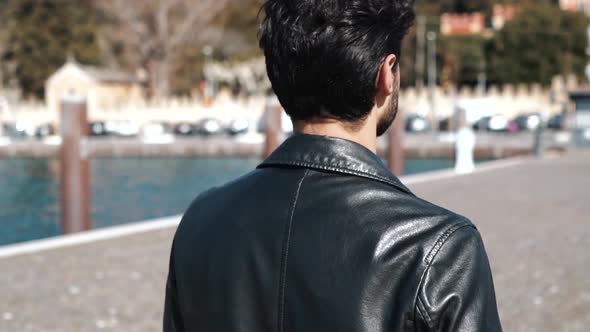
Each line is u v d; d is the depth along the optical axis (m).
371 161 1.24
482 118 49.75
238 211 1.29
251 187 1.31
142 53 67.94
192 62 76.25
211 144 41.44
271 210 1.25
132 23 65.94
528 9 73.12
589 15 80.00
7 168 36.50
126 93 71.06
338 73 1.21
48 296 6.07
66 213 10.31
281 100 1.28
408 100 63.66
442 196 13.84
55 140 47.03
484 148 36.75
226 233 1.28
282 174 1.28
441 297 1.09
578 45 72.62
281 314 1.19
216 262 1.28
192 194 24.97
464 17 88.50
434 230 1.14
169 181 29.56
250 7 71.81
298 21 1.22
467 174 18.86
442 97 62.97
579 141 30.41
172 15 68.06
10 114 66.56
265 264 1.22
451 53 72.81
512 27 72.44
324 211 1.20
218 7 67.88
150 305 5.80
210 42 70.44
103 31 72.75
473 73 74.56
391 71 1.26
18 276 6.82
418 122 51.31
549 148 33.38
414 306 1.09
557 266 7.30
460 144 20.02
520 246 8.46
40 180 30.53
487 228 9.88
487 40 74.44
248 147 41.09
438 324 1.08
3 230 16.61
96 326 5.23
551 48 71.44
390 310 1.10
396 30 1.24
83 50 75.06
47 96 66.56
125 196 24.30
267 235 1.23
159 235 9.14
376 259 1.13
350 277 1.14
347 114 1.25
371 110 1.27
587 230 9.64
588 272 7.00
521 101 61.44
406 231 1.15
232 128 52.53
